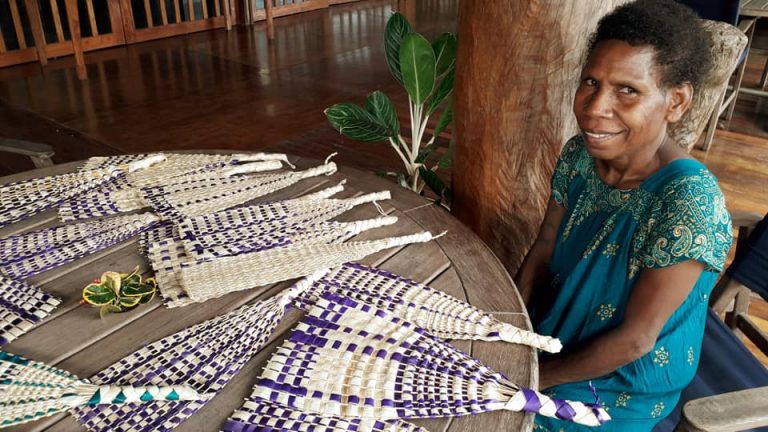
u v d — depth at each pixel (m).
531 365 0.88
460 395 0.81
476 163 1.58
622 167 1.04
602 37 0.96
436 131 2.15
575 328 1.12
